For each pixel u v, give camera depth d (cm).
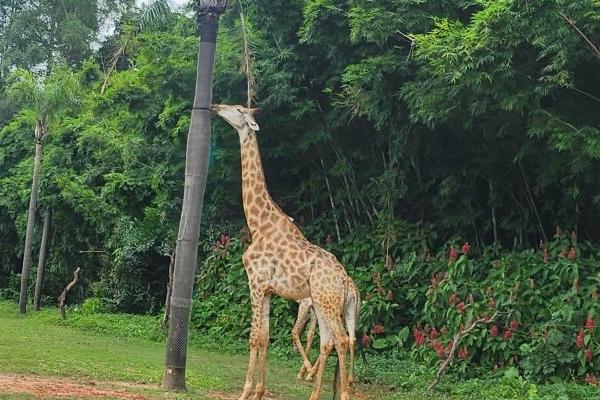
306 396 865
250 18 1301
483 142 1180
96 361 954
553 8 822
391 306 1213
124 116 1775
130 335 1366
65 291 1552
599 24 827
